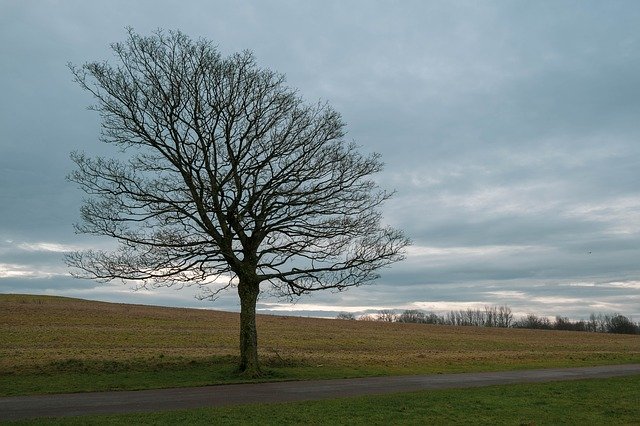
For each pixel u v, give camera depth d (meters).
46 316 63.81
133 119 26.70
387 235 27.80
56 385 22.48
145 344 45.47
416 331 77.62
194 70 26.92
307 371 28.80
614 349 60.91
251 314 27.27
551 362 39.03
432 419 15.41
